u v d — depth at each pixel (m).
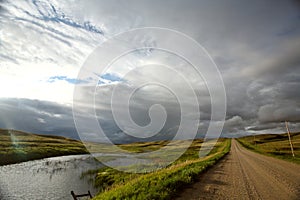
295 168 19.06
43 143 84.81
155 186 9.11
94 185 20.33
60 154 63.44
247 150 58.22
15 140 82.06
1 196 18.53
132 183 10.76
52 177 26.61
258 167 19.73
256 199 8.17
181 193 8.88
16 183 23.42
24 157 48.69
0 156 43.72
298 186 10.70
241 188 10.11
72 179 24.48
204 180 12.14
